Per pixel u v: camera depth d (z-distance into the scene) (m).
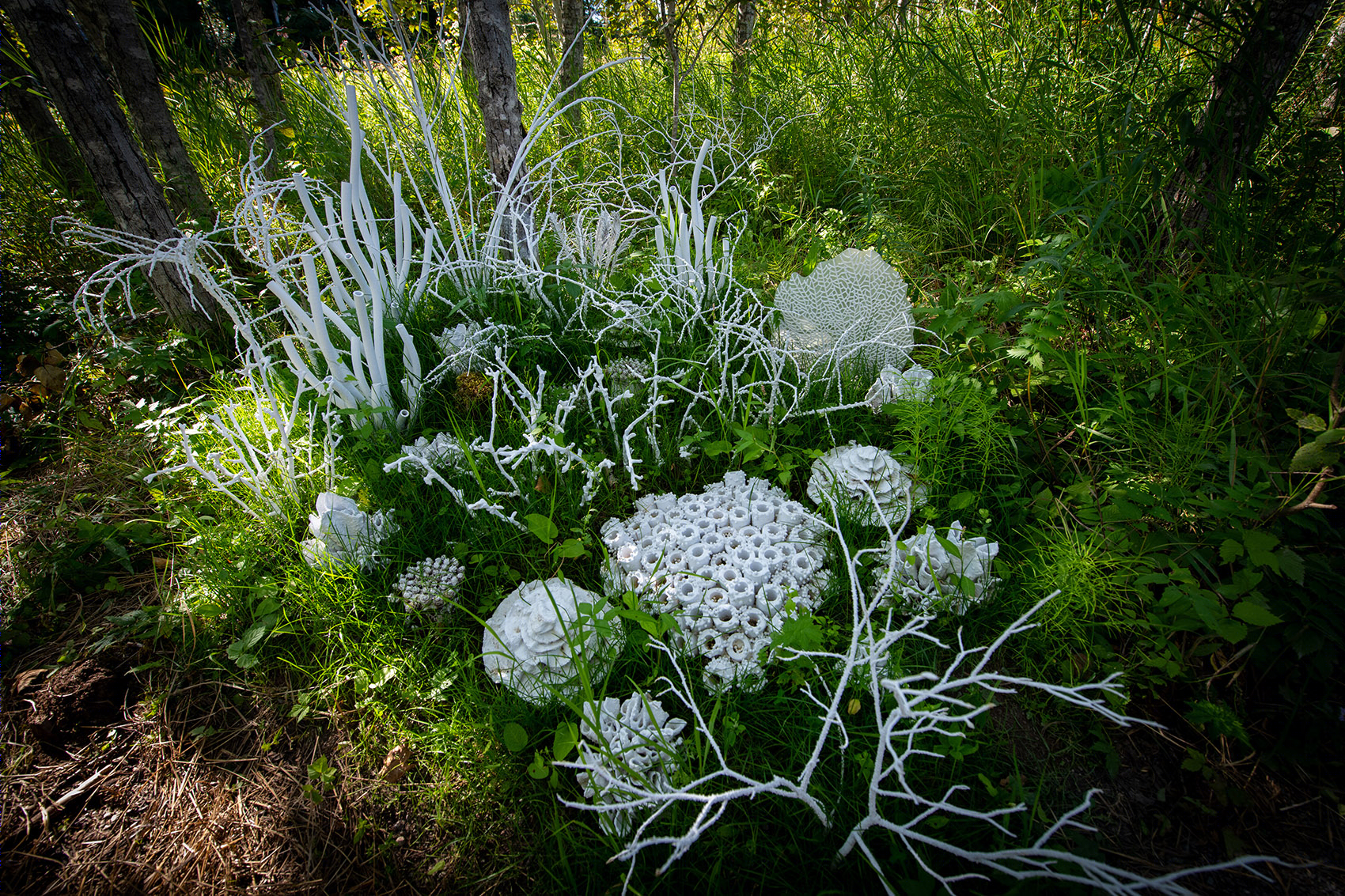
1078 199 1.72
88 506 1.42
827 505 1.25
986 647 1.11
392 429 1.42
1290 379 1.28
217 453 1.34
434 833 0.98
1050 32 2.19
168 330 1.79
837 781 0.96
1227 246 1.45
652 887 0.88
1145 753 1.03
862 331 1.50
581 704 1.00
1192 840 0.95
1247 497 1.07
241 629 1.18
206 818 1.01
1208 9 1.61
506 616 1.11
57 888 0.95
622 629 1.08
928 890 0.80
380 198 2.27
